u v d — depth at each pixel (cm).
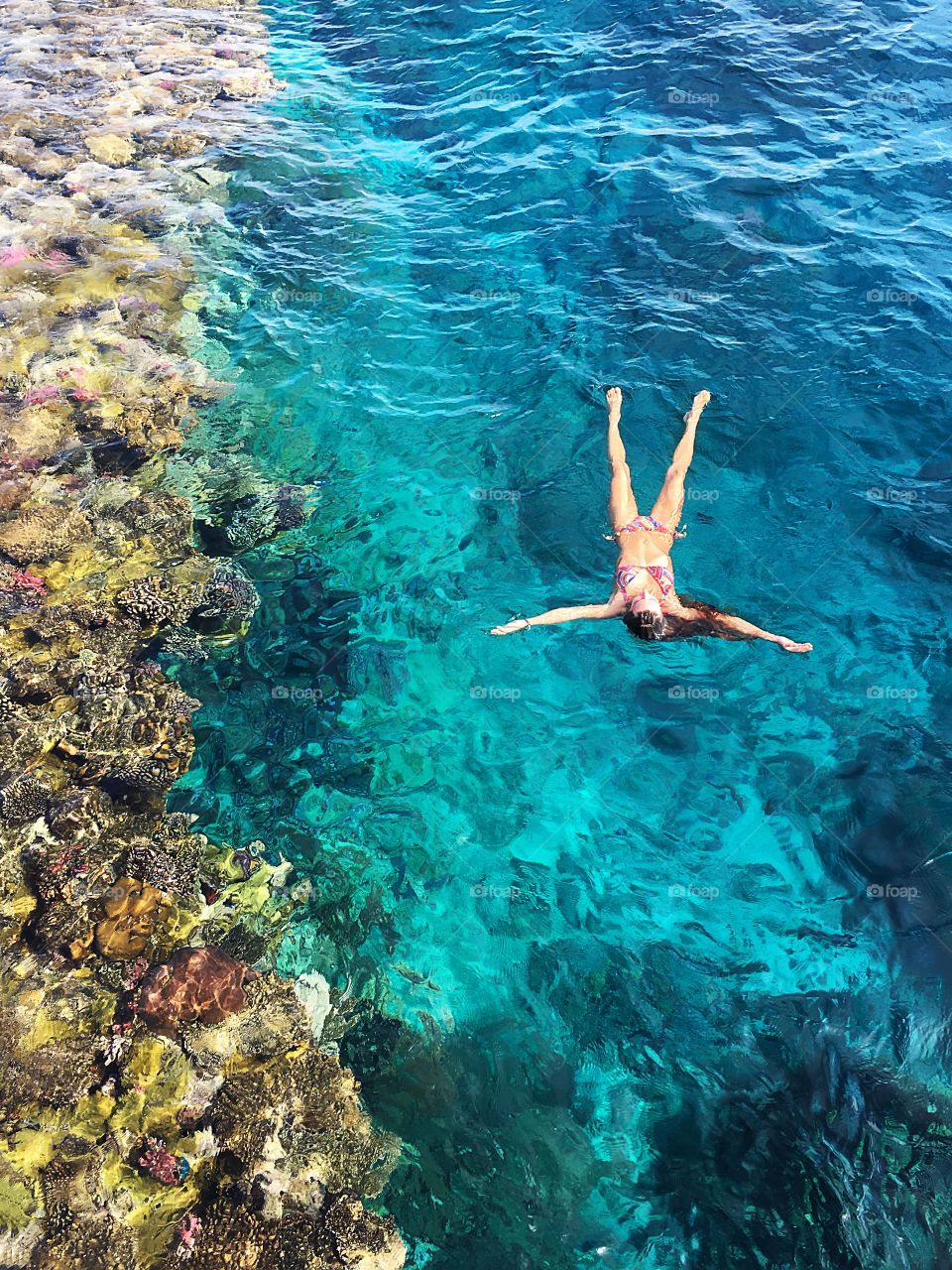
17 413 1266
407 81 1877
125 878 842
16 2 2259
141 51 2062
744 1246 652
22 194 1638
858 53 1731
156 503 1182
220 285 1477
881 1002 759
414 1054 765
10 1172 669
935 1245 641
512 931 835
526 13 2000
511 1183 695
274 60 2038
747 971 790
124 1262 636
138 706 979
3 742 909
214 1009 757
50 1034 740
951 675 945
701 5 1902
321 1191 683
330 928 845
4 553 1102
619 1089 737
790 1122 705
